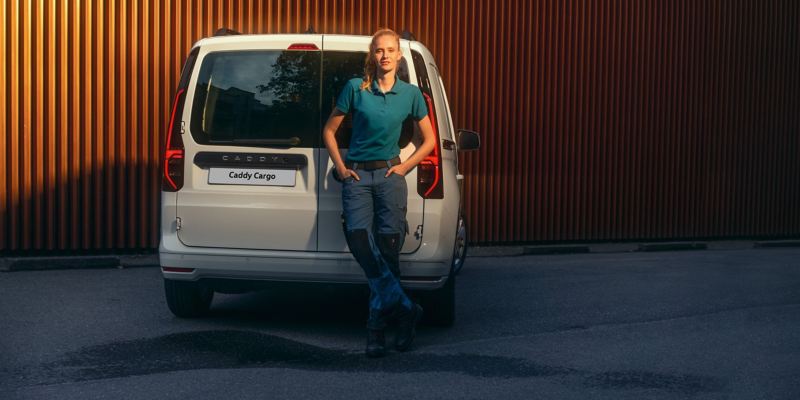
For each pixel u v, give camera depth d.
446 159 6.21
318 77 6.06
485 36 11.86
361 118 5.64
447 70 11.70
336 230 5.98
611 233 12.75
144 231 10.16
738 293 8.39
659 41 12.95
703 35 13.29
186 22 10.29
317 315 7.03
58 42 9.82
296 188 5.99
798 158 14.14
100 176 10.00
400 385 4.99
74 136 9.89
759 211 13.94
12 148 9.69
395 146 5.71
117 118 10.06
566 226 12.45
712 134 13.47
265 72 6.09
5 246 9.70
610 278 9.34
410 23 11.46
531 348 5.99
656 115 13.01
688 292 8.41
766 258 11.58
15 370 5.18
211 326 6.46
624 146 12.79
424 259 5.96
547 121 12.23
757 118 13.81
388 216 5.66
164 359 5.49
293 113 6.04
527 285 8.80
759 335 6.51
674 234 13.25
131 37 10.07
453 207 6.19
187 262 6.07
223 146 6.04
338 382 5.02
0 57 9.62
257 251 6.02
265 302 7.58
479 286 8.72
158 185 10.22
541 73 12.20
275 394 4.76
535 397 4.80
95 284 8.33
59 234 9.89
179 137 6.10
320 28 10.97
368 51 6.10
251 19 10.62
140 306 7.21
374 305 5.66
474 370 5.36
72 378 5.02
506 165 12.02
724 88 13.52
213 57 6.14
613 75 12.65
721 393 4.95
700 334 6.52
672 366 5.54
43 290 7.93
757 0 13.69
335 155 5.69
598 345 6.11
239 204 6.02
